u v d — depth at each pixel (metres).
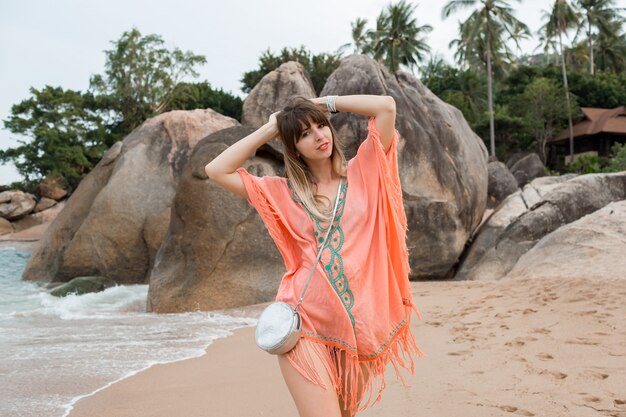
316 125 2.54
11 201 38.06
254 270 9.92
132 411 3.85
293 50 45.88
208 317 8.76
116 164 15.43
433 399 3.59
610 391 3.58
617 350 4.55
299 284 2.45
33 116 43.62
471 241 13.48
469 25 43.38
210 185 10.11
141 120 47.16
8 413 3.87
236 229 9.99
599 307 6.39
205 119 16.11
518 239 12.20
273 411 3.66
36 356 5.78
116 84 46.59
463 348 5.05
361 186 2.56
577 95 50.78
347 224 2.49
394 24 43.62
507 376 4.03
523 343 5.01
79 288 12.59
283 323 2.31
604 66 59.66
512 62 48.16
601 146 45.16
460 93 51.00
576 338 5.04
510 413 3.29
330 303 2.38
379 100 2.56
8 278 16.30
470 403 3.48
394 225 2.53
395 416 3.31
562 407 3.33
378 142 2.53
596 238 10.22
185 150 15.55
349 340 2.37
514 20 42.81
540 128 44.78
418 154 12.57
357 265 2.44
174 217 10.45
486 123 44.72
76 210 15.80
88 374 4.98
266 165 11.01
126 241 14.35
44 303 11.01
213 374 4.84
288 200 2.58
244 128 10.84
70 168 41.81
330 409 2.27
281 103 14.39
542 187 14.13
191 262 10.00
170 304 9.75
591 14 56.75
